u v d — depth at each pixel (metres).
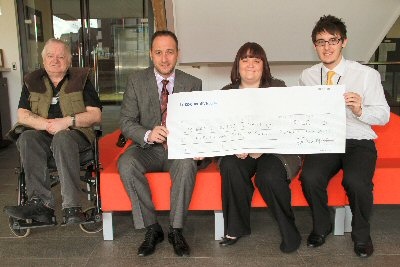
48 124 2.02
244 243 1.95
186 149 1.85
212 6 2.94
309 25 3.10
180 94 1.88
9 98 4.78
